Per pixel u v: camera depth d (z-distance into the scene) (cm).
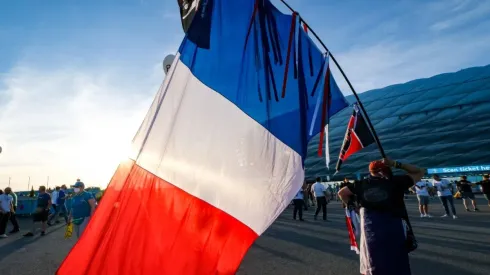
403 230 340
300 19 362
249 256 671
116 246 272
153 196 290
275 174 322
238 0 353
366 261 341
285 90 342
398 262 329
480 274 490
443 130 4966
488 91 5316
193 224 293
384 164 360
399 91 6725
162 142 303
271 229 1058
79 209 683
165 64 662
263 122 332
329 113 352
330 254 660
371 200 347
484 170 3659
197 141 312
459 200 2248
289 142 335
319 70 362
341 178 4666
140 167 292
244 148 321
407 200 2455
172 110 312
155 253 279
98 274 263
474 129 4653
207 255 289
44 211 1123
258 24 353
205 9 334
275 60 352
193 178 303
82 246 266
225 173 312
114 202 279
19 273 594
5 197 1094
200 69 327
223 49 336
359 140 354
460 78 6109
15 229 1222
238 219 304
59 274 258
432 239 778
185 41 326
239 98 332
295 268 565
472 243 711
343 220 1284
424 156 4528
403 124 5581
